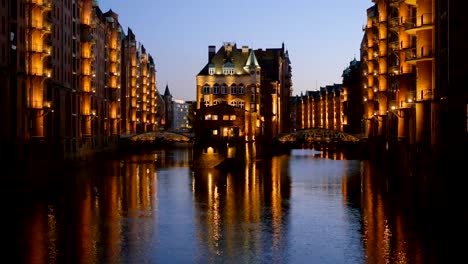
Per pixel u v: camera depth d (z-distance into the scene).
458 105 46.62
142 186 59.91
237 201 48.12
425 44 54.44
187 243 32.12
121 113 147.12
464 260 26.97
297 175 71.06
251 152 113.00
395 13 80.88
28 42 70.56
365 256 28.67
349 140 110.31
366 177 66.31
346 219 38.62
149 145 154.88
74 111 92.25
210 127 114.06
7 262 28.00
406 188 52.72
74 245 31.55
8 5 63.88
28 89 70.38
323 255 29.16
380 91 85.44
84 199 49.38
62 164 80.81
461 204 40.59
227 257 29.05
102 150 113.69
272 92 148.75
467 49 46.03
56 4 81.75
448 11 46.47
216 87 128.75
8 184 57.56
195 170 81.00
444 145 48.62
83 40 98.19
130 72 154.62
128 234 34.50
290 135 117.06
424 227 34.41
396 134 78.62
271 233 34.56
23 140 67.94
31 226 36.88
